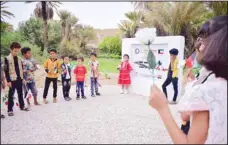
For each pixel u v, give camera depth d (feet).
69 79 19.89
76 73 20.45
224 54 2.37
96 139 10.34
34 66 17.31
